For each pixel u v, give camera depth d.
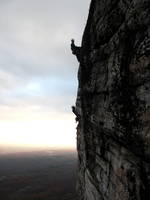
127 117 12.56
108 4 15.34
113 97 14.32
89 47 20.92
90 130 21.81
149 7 10.39
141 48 10.74
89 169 22.97
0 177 194.62
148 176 10.98
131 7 11.98
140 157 11.76
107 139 16.62
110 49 15.09
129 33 12.29
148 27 10.39
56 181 170.75
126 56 12.44
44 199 119.19
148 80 10.38
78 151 33.03
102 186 17.83
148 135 10.64
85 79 22.64
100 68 17.30
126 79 12.48
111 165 15.64
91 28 19.97
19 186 158.38
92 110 20.06
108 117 15.40
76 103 32.19
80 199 30.94
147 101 10.57
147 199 11.16
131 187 12.38
